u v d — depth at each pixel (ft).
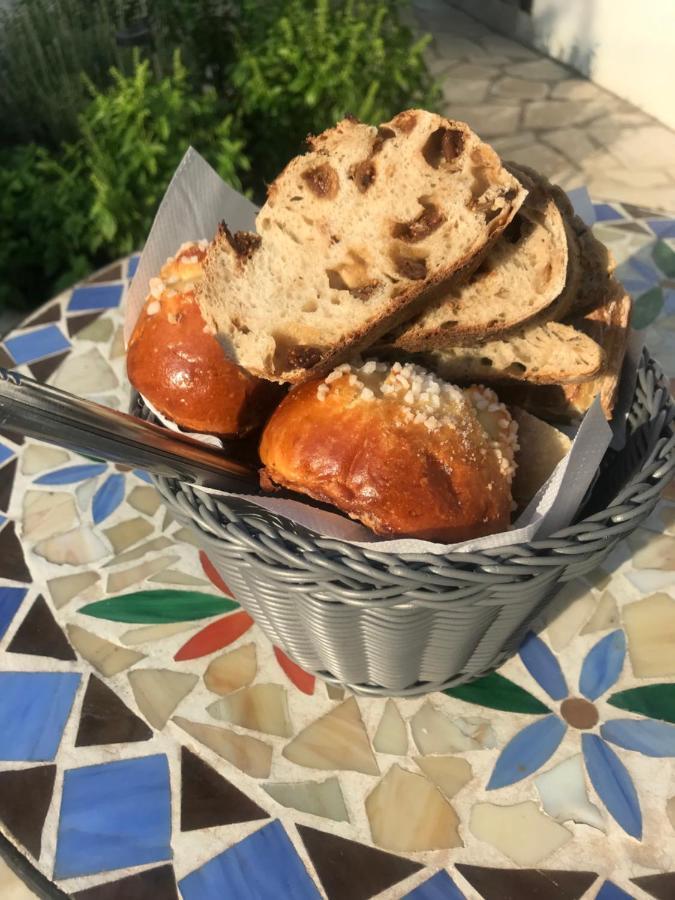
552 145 3.78
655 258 1.96
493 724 1.09
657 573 1.29
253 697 1.13
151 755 1.05
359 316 0.96
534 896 0.91
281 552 0.83
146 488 1.47
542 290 1.02
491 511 0.93
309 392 0.97
